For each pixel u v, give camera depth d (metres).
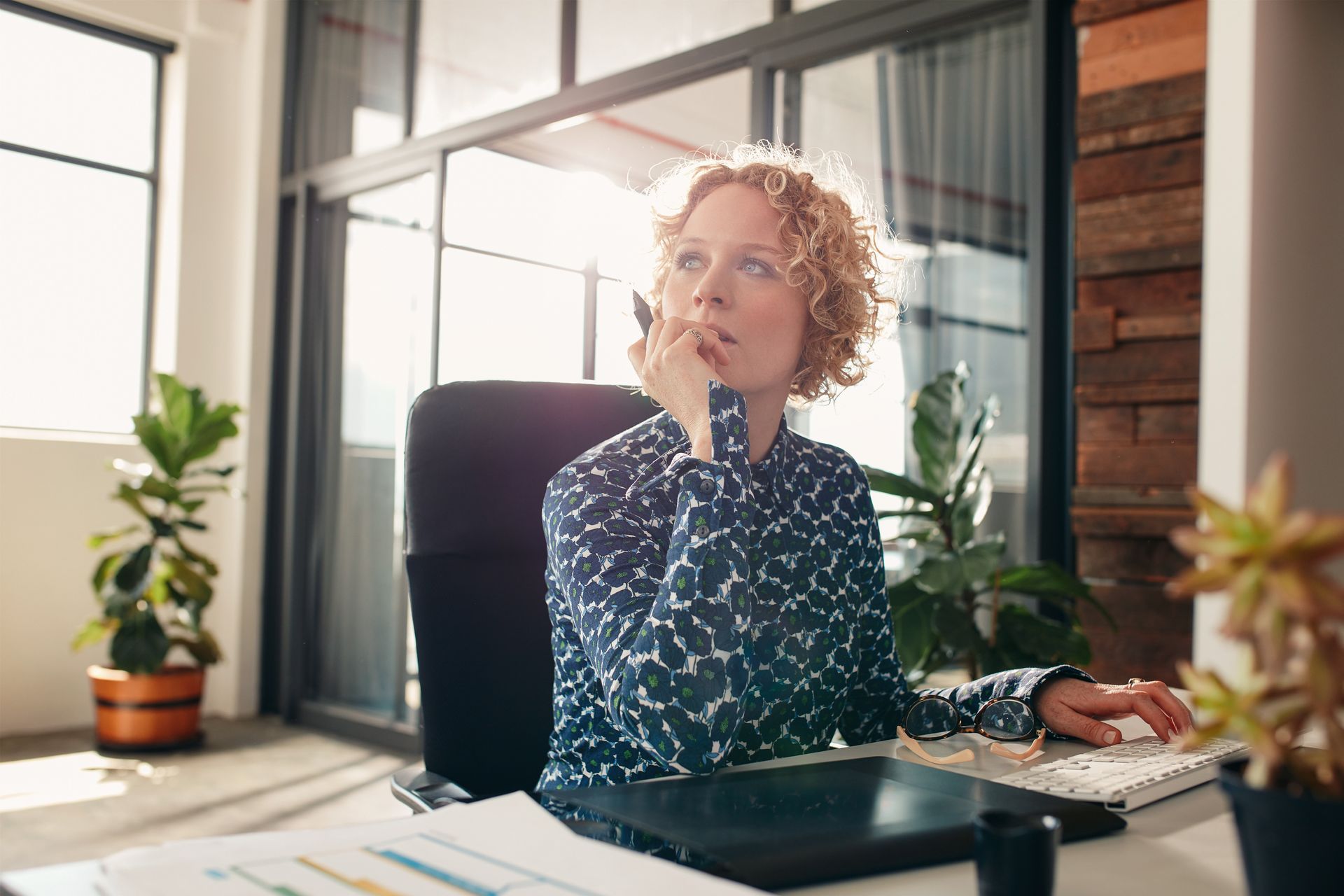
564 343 4.74
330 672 4.52
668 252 1.29
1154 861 0.67
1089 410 2.42
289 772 3.82
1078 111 2.45
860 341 1.27
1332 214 2.03
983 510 2.15
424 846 0.60
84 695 4.54
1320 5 1.95
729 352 1.11
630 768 1.04
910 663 2.18
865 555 1.24
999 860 0.52
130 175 4.74
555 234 4.79
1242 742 1.00
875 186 2.84
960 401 2.24
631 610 0.94
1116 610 2.35
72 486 4.52
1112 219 2.38
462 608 1.25
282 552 4.81
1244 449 1.79
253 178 4.82
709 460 0.95
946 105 2.71
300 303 4.68
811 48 2.98
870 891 0.61
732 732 0.89
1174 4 2.29
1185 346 2.27
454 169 4.18
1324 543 0.38
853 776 0.83
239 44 4.90
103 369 4.68
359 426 4.42
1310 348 1.96
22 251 4.46
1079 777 0.84
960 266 2.65
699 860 0.64
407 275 4.23
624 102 3.57
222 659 4.31
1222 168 1.84
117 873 0.55
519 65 3.88
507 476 1.30
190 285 4.77
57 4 4.43
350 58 4.60
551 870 0.56
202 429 4.15
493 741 1.23
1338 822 0.41
